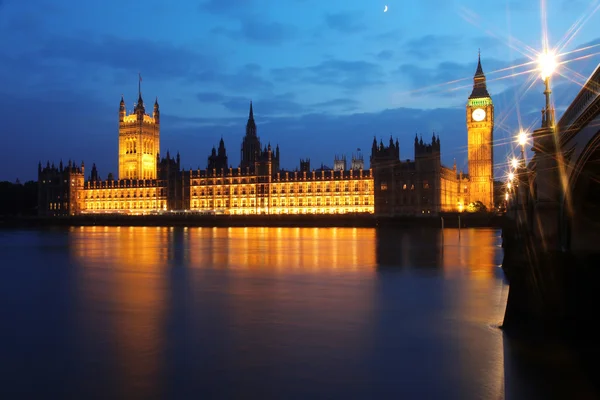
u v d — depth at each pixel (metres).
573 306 33.75
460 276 56.28
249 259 75.62
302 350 29.36
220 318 36.78
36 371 26.28
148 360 27.80
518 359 27.70
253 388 24.00
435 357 28.14
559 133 40.34
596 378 24.86
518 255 47.06
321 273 59.56
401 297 44.09
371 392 23.55
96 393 23.55
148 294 46.38
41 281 54.88
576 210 41.50
